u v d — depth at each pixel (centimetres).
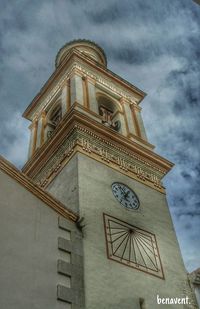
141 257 2170
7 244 1756
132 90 3512
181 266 2312
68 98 3102
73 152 2533
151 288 2052
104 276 1925
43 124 3338
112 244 2106
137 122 3262
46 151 2755
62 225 2011
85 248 1983
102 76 3422
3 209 1866
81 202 2194
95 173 2447
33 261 1770
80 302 1752
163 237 2403
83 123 2648
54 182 2550
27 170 2836
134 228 2302
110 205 2322
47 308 1648
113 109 3369
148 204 2559
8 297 1596
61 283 1770
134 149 2792
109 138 2712
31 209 1961
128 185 2575
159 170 2875
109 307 1817
